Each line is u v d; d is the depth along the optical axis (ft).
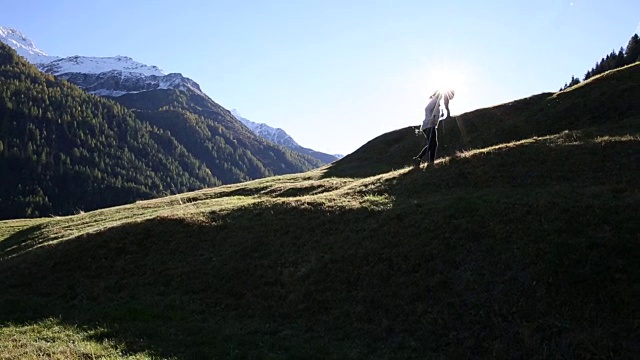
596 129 84.79
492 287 43.96
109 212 132.98
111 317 52.13
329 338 42.80
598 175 62.08
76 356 39.45
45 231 118.32
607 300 38.73
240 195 129.39
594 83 130.52
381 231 58.29
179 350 41.45
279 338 43.34
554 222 49.70
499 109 157.79
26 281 69.62
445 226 54.60
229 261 62.49
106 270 67.97
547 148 72.69
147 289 60.18
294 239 64.08
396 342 40.50
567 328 37.37
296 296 51.49
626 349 34.37
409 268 50.11
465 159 76.23
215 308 52.75
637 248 43.24
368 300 47.50
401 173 82.43
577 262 43.29
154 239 73.36
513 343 37.45
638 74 120.67
